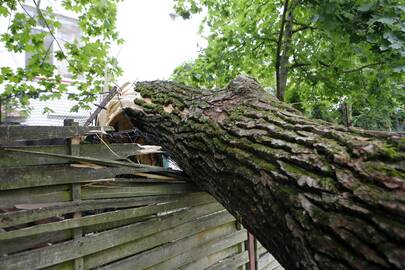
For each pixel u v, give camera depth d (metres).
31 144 1.85
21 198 1.55
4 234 1.45
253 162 1.32
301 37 3.86
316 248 0.92
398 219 0.78
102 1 3.09
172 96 2.39
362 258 0.80
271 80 4.50
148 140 2.66
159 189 2.11
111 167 1.86
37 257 1.54
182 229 2.24
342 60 3.46
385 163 0.93
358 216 0.86
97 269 1.80
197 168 1.83
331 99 4.17
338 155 1.04
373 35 2.66
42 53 3.48
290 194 1.08
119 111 2.76
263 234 1.25
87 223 1.74
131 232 1.94
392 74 2.97
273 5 3.72
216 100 1.98
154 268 2.07
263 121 1.52
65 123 1.74
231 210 1.55
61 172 1.66
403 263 0.72
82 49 3.48
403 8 2.39
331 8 2.69
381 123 5.40
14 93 3.42
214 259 2.49
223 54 3.88
